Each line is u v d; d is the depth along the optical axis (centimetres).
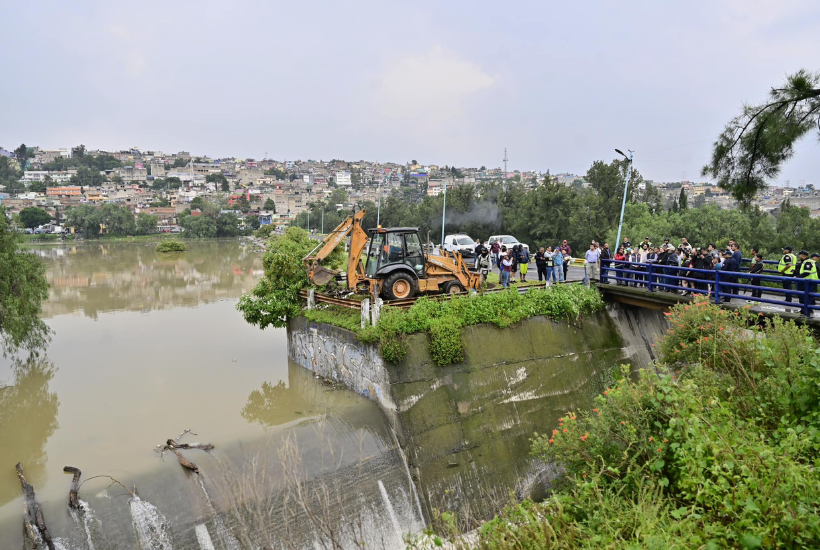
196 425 1337
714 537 511
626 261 1691
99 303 3222
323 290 1747
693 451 604
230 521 949
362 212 1547
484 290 1619
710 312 1003
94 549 898
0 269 1770
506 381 1370
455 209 5069
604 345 1580
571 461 795
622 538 529
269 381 1728
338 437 1198
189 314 2878
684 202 4831
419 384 1248
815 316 1130
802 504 480
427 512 1152
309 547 966
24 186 18688
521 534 564
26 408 1500
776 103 1080
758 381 807
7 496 1005
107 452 1180
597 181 4647
